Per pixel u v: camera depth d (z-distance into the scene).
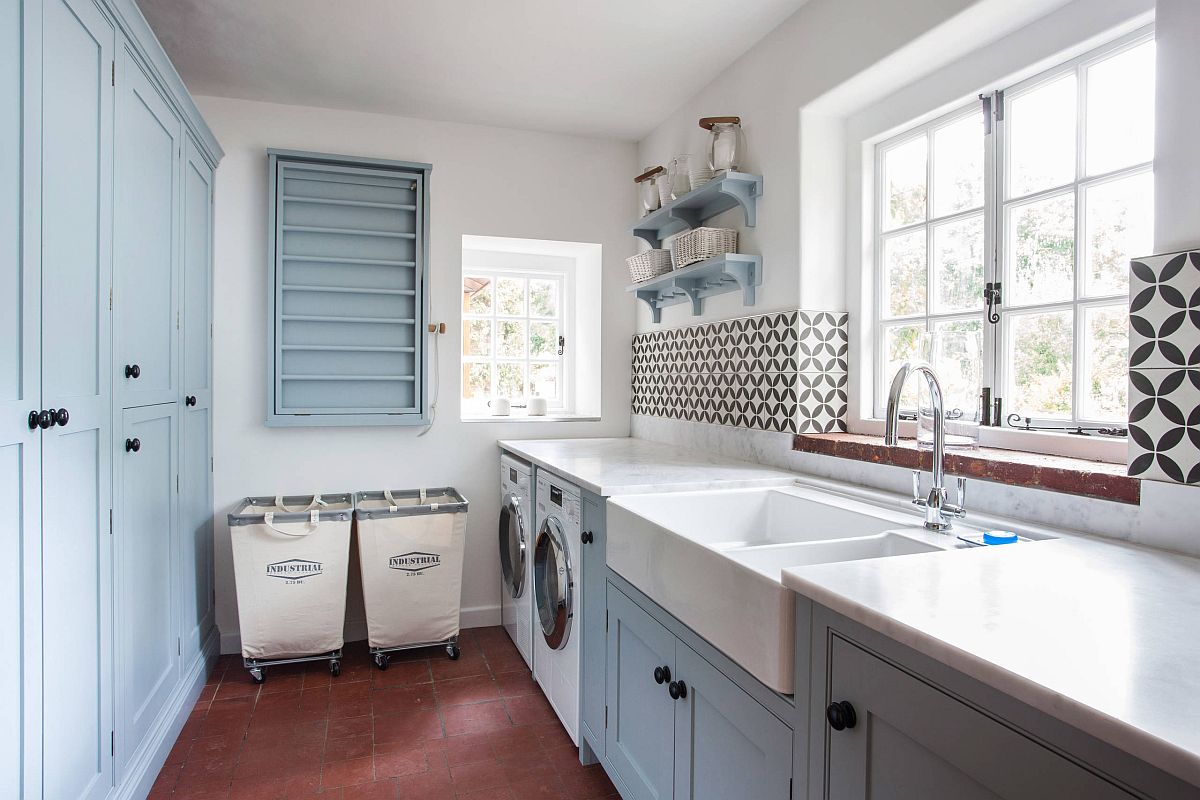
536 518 2.74
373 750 2.22
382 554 2.84
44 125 1.31
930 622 0.87
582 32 2.43
